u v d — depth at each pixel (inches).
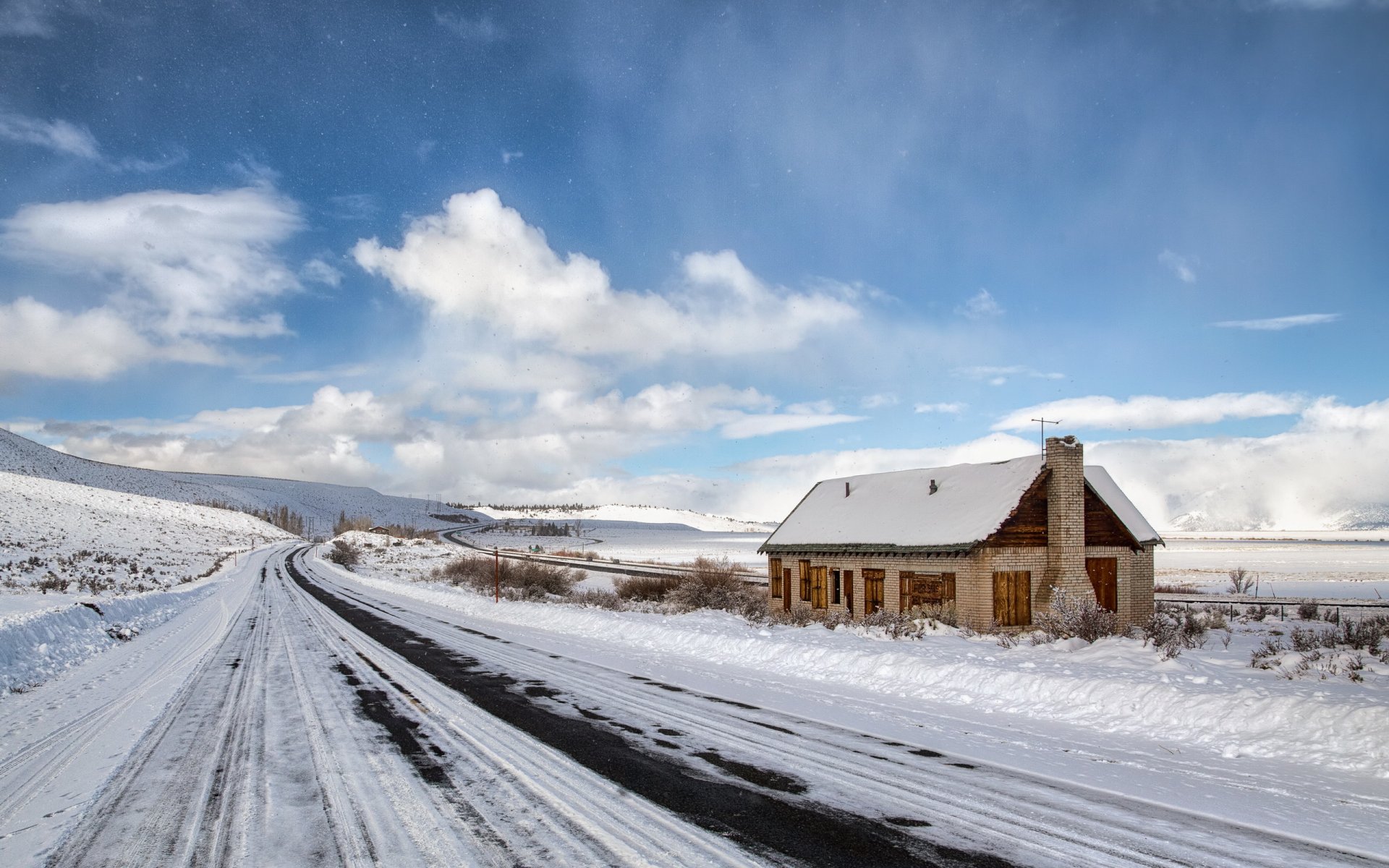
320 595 1712.6
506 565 2501.2
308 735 418.0
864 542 1151.0
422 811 291.4
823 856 247.3
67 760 374.3
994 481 1081.4
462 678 611.2
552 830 271.0
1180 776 333.7
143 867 240.8
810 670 629.9
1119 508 1178.0
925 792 312.3
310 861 244.2
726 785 323.0
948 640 761.6
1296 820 278.4
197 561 2982.3
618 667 667.4
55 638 761.6
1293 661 524.4
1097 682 470.6
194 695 544.1
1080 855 247.1
